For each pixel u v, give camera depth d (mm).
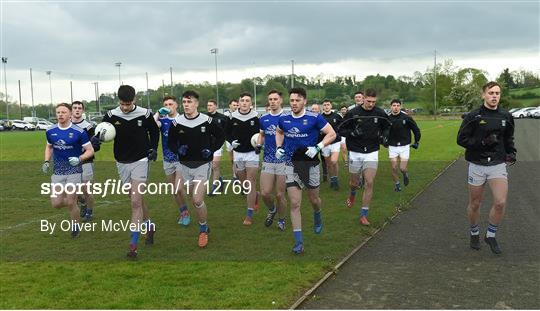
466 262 6301
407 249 6918
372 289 5406
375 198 10664
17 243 7422
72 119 9219
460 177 13844
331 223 8438
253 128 8930
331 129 6762
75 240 7602
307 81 89312
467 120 6641
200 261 6398
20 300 5102
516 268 6027
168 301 5047
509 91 95000
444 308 4871
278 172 7781
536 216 8773
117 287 5465
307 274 5809
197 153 7242
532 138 28516
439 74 88375
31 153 25266
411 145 11555
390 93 90250
